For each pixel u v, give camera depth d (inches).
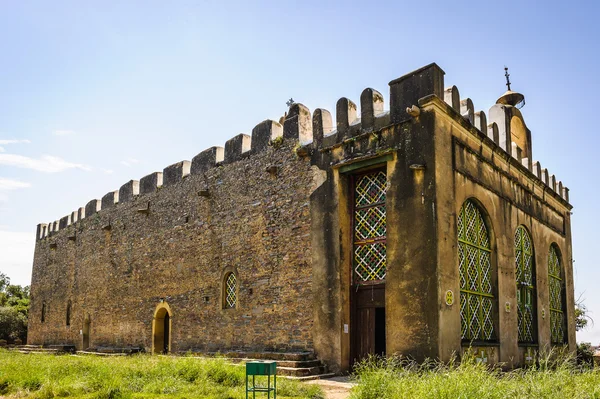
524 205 715.4
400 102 549.6
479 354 541.0
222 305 711.7
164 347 831.7
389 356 507.8
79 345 1023.0
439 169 514.6
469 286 556.1
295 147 649.6
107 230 993.5
